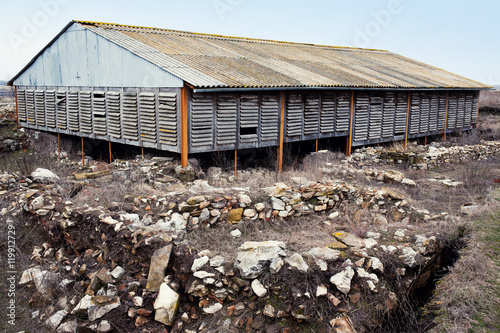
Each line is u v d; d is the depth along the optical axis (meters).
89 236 6.96
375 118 17.67
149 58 12.42
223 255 6.11
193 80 11.19
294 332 5.05
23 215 8.25
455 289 5.36
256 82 12.54
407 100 19.16
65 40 15.75
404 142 19.58
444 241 6.85
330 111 15.70
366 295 5.40
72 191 9.23
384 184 11.39
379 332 5.19
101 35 13.93
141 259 6.02
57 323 5.63
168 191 9.66
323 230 7.51
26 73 18.31
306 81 14.07
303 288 5.28
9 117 19.97
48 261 7.11
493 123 25.73
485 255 6.06
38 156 16.75
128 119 13.45
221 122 12.33
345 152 17.05
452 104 22.00
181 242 6.29
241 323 5.18
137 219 7.02
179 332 5.28
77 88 15.55
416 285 6.05
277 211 8.05
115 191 8.92
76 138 17.53
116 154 16.03
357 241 6.55
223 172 12.84
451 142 20.41
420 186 11.40
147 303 5.49
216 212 7.64
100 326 5.29
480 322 4.66
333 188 8.78
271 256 5.60
